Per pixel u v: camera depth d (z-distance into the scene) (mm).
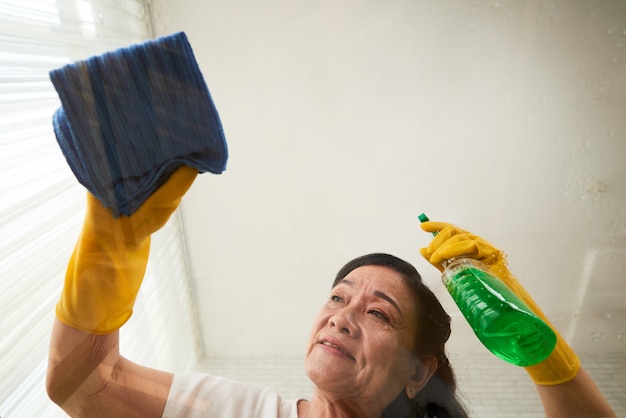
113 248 606
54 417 769
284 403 816
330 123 1102
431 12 1001
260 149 1120
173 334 1106
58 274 793
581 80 994
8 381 681
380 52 1042
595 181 1046
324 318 806
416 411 741
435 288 939
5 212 684
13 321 694
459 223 1111
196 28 1029
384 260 870
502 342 653
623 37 944
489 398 845
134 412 724
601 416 731
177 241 1166
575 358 755
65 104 514
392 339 762
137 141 543
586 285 1031
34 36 731
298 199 1135
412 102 1068
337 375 735
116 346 710
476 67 1025
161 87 542
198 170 594
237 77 1068
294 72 1071
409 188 1120
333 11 1017
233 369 1126
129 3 961
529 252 1074
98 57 527
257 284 1160
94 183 542
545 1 947
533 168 1066
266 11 1018
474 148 1083
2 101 673
